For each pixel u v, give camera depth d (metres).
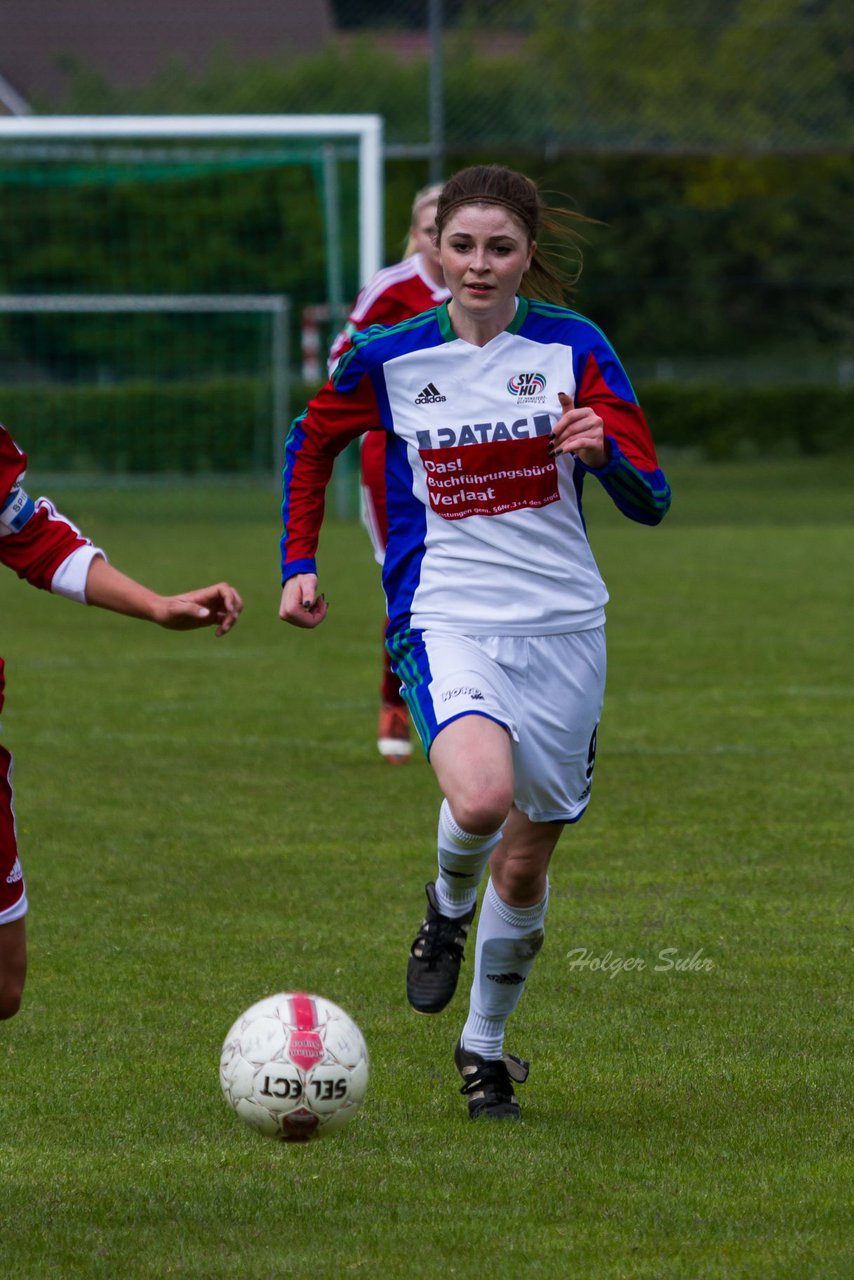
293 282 118.75
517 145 91.44
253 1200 12.90
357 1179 13.34
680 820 26.81
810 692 38.41
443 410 14.65
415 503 14.89
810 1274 11.47
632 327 154.75
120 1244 12.05
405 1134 14.43
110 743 33.31
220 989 18.62
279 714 36.62
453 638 14.55
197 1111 14.98
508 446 14.54
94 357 121.44
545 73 92.38
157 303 92.38
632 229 150.38
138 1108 15.05
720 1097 15.34
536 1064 16.33
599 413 14.43
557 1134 14.42
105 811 27.62
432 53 86.75
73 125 75.31
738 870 23.83
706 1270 11.55
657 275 152.50
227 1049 12.83
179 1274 11.53
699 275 152.25
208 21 117.69
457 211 14.29
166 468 109.75
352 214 116.00
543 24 93.50
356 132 76.38
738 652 44.31
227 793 28.98
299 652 45.97
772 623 49.78
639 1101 15.27
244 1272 11.57
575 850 25.02
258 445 109.50
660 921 21.34
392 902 22.36
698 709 36.38
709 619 50.66
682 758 31.44
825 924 21.19
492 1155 13.88
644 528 84.56
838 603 54.34
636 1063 16.30
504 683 14.47
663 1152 13.94
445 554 14.74
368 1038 17.14
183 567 63.75
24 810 27.67
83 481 106.38
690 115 92.50
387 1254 11.88
